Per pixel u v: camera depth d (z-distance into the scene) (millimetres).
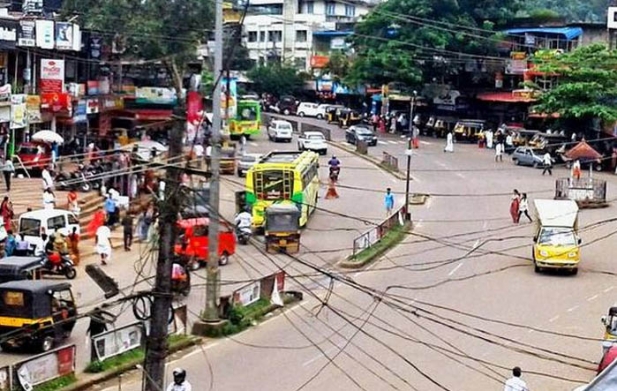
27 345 29234
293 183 50688
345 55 113625
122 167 50406
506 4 97062
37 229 40750
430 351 31828
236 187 62781
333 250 46969
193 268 42250
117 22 68062
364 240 46625
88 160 54969
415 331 34188
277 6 126000
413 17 94000
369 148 86125
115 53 69875
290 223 46000
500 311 37219
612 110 77125
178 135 19469
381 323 35188
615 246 50188
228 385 28016
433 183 67750
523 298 39375
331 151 84438
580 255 48250
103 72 71250
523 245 49375
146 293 18797
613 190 65938
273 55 123125
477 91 97438
